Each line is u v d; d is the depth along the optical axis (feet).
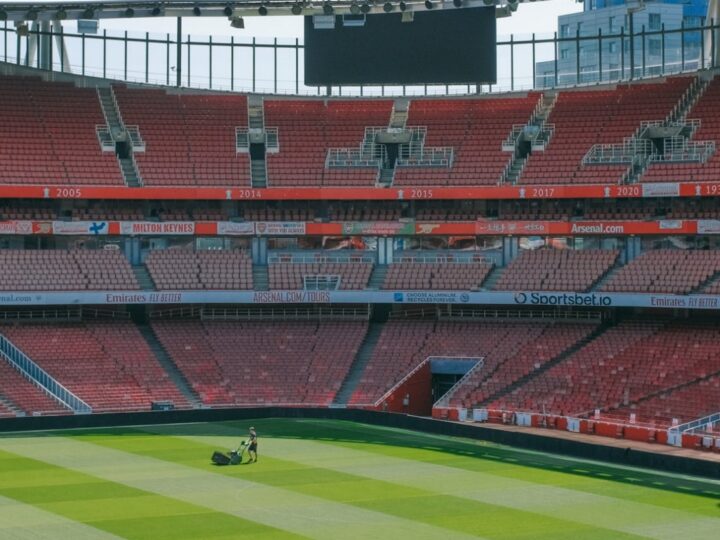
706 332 263.70
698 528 153.38
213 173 300.40
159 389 266.98
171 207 302.86
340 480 186.60
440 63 310.04
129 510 161.48
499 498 173.06
